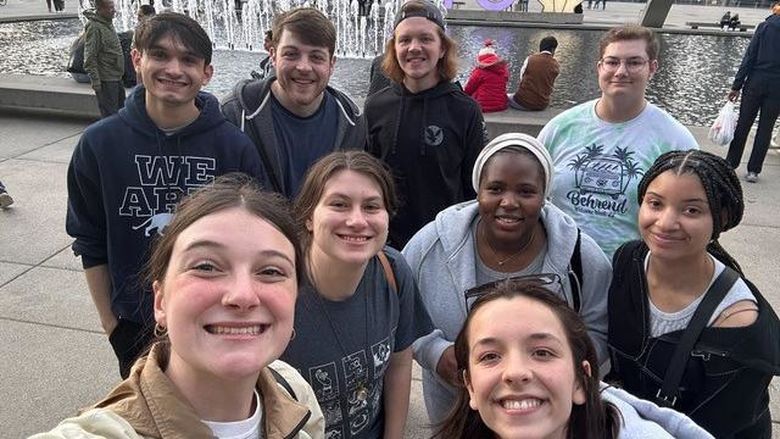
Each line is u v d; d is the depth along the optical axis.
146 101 2.45
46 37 17.25
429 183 3.30
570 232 2.24
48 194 5.94
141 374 1.22
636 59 2.77
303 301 1.88
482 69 8.32
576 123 2.98
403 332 2.15
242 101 3.01
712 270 1.99
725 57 16.45
